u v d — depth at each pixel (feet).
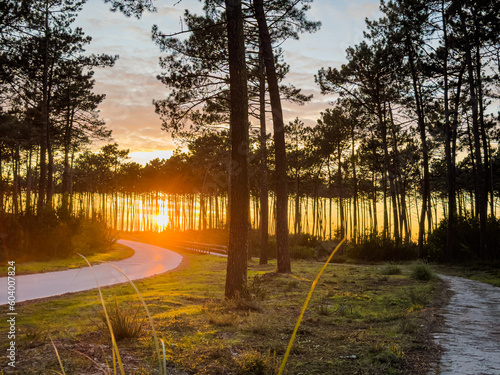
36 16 82.33
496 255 70.49
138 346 15.65
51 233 77.05
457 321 21.21
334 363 13.30
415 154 127.44
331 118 143.84
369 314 23.39
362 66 104.22
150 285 45.27
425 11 82.74
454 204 82.17
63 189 127.44
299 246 115.55
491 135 117.19
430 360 13.80
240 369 12.50
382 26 98.78
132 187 275.80
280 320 21.48
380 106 110.42
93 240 96.07
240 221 32.32
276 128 51.75
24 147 117.91
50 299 33.60
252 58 67.00
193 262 86.74
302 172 180.45
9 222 75.61
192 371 12.44
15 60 83.20
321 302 28.09
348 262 92.89
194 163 138.10
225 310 25.03
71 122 120.98
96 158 222.89
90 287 42.65
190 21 63.87
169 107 65.98
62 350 14.88
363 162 138.21
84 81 111.14
